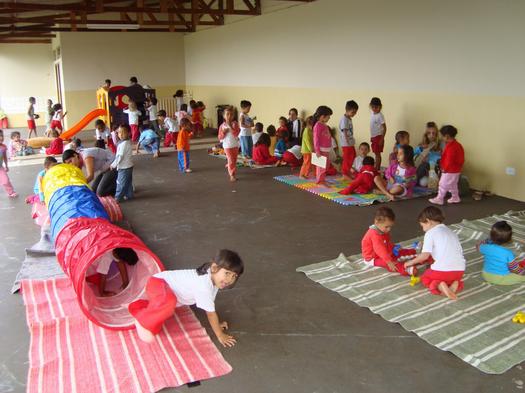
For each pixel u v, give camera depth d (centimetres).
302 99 1018
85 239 322
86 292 329
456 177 597
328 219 551
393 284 377
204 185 728
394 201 625
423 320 324
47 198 450
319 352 293
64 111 1491
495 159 638
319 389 260
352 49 855
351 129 735
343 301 355
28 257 439
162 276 298
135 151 1052
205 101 1509
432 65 705
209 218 563
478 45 634
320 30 930
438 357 286
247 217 564
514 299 350
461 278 361
